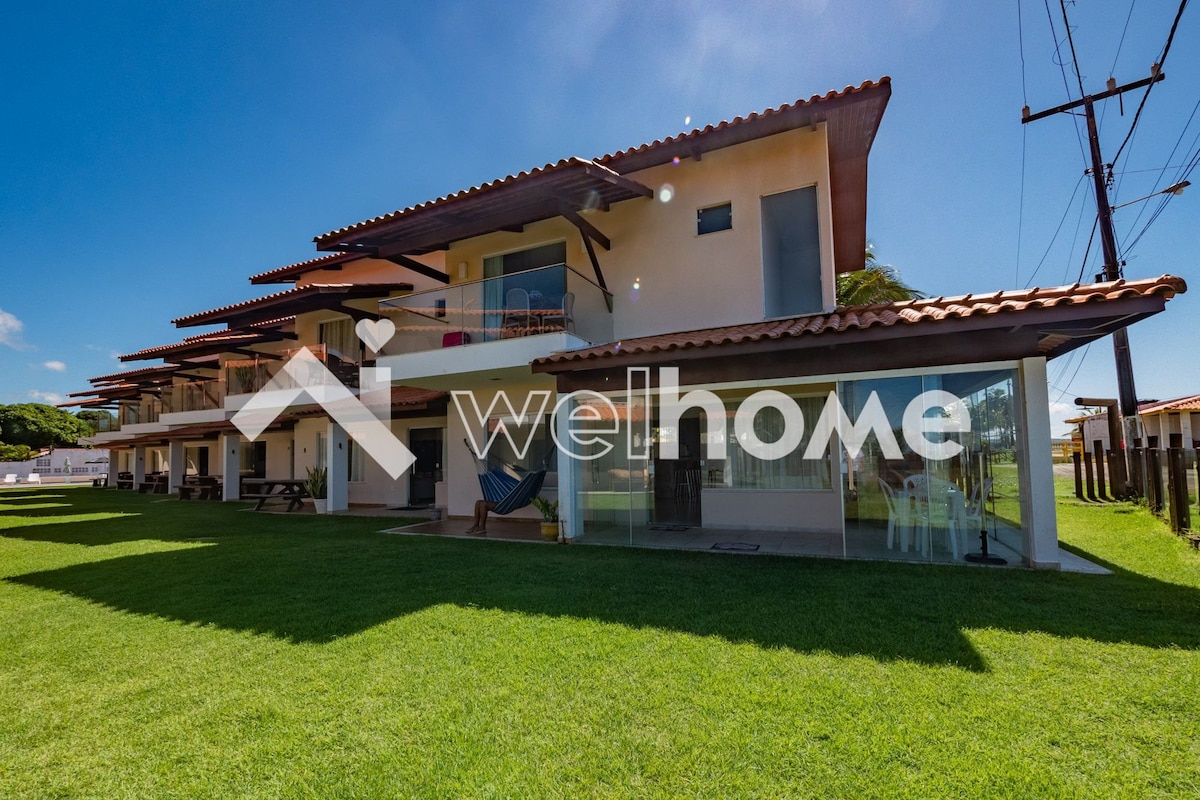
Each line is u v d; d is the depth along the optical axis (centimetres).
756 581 615
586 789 254
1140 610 478
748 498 1001
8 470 4338
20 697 367
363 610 542
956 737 289
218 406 1861
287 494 1589
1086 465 1366
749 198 960
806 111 845
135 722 330
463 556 809
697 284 990
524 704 337
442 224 1077
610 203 1058
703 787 253
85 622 530
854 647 413
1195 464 790
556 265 979
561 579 650
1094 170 1331
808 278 932
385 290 1434
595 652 417
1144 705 318
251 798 255
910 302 787
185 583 674
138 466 2952
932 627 451
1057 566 623
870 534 784
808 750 280
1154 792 244
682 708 327
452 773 269
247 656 430
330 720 325
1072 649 398
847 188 1143
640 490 1066
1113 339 1346
